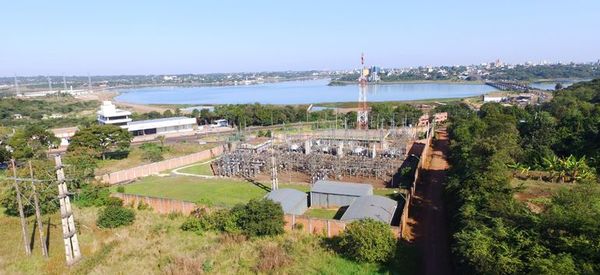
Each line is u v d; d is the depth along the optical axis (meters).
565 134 83.31
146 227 55.88
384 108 169.50
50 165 69.88
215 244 48.81
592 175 63.28
